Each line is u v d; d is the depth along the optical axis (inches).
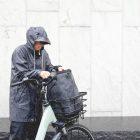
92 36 370.3
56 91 283.4
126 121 362.3
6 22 365.7
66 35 369.4
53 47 369.7
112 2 368.8
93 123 356.2
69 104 282.5
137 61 373.7
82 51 370.9
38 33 286.4
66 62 371.2
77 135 302.4
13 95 290.2
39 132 286.4
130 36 371.9
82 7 368.2
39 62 294.5
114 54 372.2
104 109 375.6
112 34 370.9
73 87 287.4
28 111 291.6
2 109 371.9
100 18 369.4
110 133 336.8
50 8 367.6
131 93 375.6
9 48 367.6
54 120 291.0
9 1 364.8
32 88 291.6
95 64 372.2
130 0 369.7
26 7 366.0
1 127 343.9
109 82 374.0
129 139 338.3
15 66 285.3
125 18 370.3
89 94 374.0
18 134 294.4
